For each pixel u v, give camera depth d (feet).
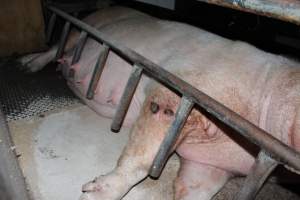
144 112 5.75
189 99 4.38
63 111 7.94
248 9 3.86
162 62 6.33
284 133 4.87
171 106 5.41
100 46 7.74
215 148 5.66
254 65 5.61
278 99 5.03
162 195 6.02
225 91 5.37
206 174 5.96
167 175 6.50
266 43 11.10
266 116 5.18
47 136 7.07
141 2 12.26
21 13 9.78
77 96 8.55
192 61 5.88
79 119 7.73
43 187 5.84
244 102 5.32
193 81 5.52
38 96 8.39
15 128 7.17
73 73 8.05
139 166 5.53
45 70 9.67
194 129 5.44
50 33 10.19
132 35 7.41
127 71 6.95
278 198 6.13
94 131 7.39
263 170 3.46
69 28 8.53
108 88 7.20
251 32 11.69
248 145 5.34
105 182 5.45
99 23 8.78
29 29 10.09
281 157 3.16
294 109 4.78
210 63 5.75
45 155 6.55
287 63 5.56
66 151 6.73
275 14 3.59
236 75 5.48
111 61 7.23
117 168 5.65
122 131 7.48
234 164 5.77
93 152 6.78
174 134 4.66
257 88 5.34
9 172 4.83
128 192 5.97
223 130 5.35
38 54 9.73
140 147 5.55
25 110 7.80
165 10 12.69
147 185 6.19
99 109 7.67
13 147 5.61
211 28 11.72
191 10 12.70
